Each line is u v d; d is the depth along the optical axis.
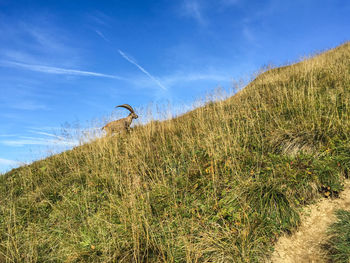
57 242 4.13
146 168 5.67
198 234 3.61
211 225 3.71
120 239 3.69
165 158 6.02
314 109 5.64
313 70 8.85
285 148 4.91
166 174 5.36
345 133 4.64
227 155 5.23
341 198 3.88
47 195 5.76
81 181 5.93
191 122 8.18
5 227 4.69
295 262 3.19
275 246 3.45
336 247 2.97
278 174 4.30
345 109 5.45
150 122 8.66
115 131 8.76
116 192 5.11
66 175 6.61
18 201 5.70
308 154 4.57
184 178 4.94
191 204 4.23
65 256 3.72
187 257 3.13
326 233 3.40
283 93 7.53
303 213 3.84
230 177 4.60
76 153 7.81
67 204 5.16
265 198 3.87
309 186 4.06
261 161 4.66
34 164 8.01
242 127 6.21
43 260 3.73
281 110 6.29
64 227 4.44
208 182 4.61
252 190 4.03
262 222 3.58
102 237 3.86
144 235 3.53
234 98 9.07
